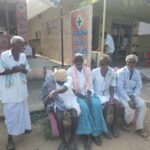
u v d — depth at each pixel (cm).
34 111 415
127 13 1025
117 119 388
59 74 324
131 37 1226
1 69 285
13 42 286
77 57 356
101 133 366
